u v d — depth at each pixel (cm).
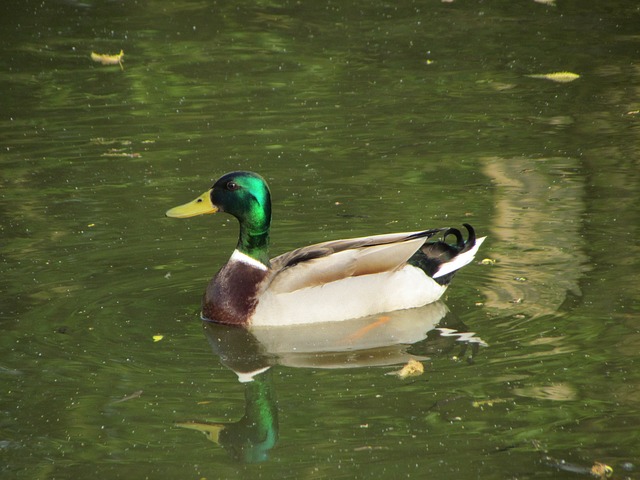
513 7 2520
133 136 1755
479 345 1048
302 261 1159
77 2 2614
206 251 1321
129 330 1108
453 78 2034
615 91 1909
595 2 2528
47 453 864
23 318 1127
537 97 1905
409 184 1522
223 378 1002
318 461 837
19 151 1688
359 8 2552
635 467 812
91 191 1516
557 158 1603
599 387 945
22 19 2486
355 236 1341
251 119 1831
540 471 810
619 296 1141
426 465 825
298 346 1082
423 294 1170
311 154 1653
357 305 1149
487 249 1290
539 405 917
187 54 2227
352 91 1977
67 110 1895
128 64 2164
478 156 1625
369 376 996
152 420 919
